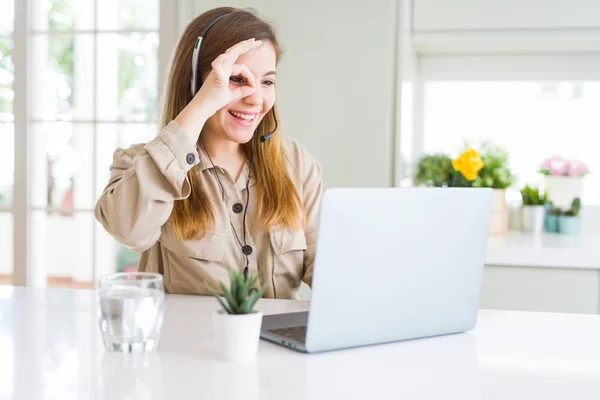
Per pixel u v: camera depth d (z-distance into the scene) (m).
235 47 1.37
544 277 2.38
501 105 3.05
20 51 2.99
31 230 3.04
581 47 2.90
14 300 1.40
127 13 2.90
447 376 0.92
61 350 1.02
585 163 3.01
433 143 3.11
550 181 2.82
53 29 2.98
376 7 2.58
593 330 1.21
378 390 0.86
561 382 0.90
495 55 3.04
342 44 2.60
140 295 1.00
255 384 0.87
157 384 0.87
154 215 1.34
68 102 2.99
